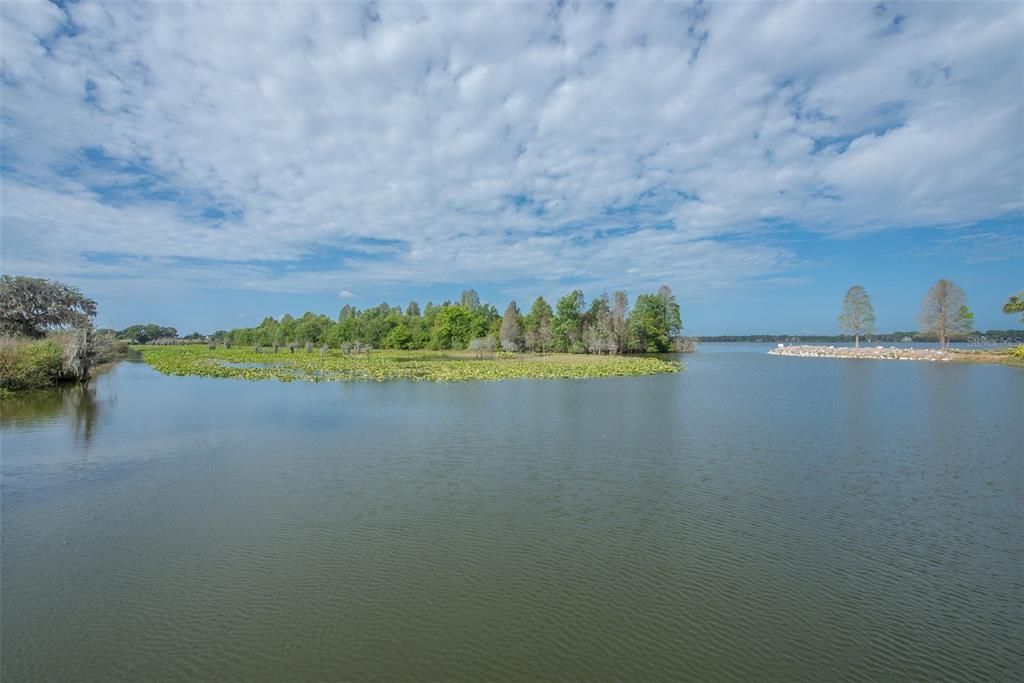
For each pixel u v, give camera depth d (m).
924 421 26.94
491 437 23.05
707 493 15.53
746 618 9.07
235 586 10.09
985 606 9.49
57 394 38.06
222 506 14.37
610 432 24.14
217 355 92.50
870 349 96.50
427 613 9.20
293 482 16.48
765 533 12.68
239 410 30.52
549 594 9.84
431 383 46.88
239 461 18.95
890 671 7.74
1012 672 7.72
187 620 8.98
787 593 9.91
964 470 17.88
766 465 18.55
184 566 10.91
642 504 14.57
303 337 117.94
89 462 18.77
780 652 8.16
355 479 16.80
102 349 52.97
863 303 103.75
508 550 11.70
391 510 14.09
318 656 8.05
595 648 8.24
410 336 112.50
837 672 7.71
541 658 7.99
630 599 9.67
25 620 8.98
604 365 65.00
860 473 17.55
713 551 11.68
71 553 11.49
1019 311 66.38
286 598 9.68
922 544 12.05
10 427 25.28
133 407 31.53
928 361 76.19
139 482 16.44
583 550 11.70
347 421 26.91
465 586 10.12
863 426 25.58
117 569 10.77
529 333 100.50
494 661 7.92
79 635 8.56
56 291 64.44
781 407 31.81
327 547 11.80
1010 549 11.80
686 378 51.97
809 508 14.32
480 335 107.56
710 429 24.92
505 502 14.74
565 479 16.89
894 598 9.75
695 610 9.31
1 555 11.40
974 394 37.38
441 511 14.03
